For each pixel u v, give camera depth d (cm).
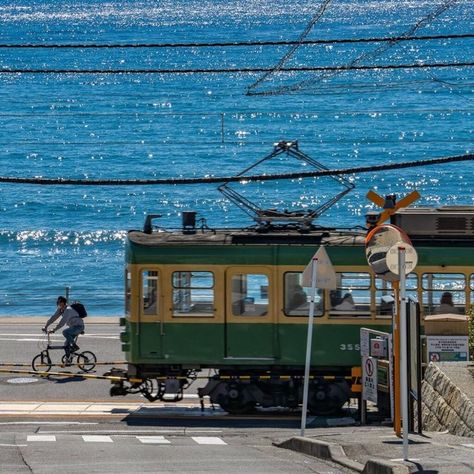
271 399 8488
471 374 7006
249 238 8431
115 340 11706
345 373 8469
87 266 19500
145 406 8825
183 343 8450
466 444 5956
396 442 6122
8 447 6512
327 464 5828
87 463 5794
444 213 8394
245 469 5556
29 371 10025
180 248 8425
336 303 8394
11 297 16738
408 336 6588
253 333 8412
